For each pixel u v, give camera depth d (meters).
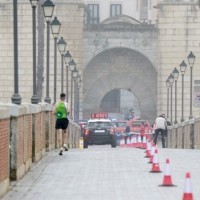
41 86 179.62
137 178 56.78
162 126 147.25
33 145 68.50
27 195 47.53
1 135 46.50
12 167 53.78
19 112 54.41
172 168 65.19
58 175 59.28
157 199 45.09
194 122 122.44
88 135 149.38
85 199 45.53
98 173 60.75
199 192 47.97
